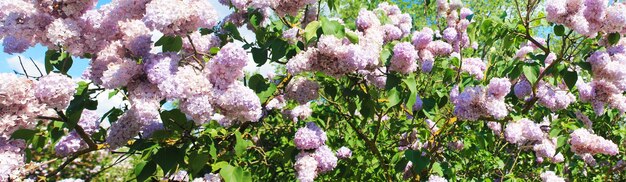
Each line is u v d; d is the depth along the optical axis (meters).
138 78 2.30
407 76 3.35
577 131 4.03
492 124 4.67
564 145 4.28
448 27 4.57
